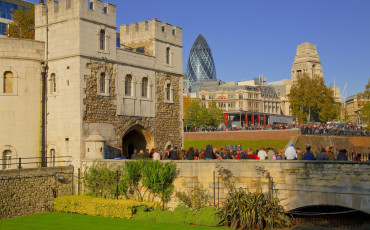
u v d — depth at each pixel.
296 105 110.19
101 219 28.59
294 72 177.75
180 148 44.31
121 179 31.73
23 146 35.09
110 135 36.47
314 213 27.88
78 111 34.00
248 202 26.14
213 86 193.75
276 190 27.67
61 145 34.97
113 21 37.44
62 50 35.28
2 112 34.72
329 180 26.23
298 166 27.12
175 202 30.23
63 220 28.14
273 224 26.02
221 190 29.03
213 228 25.81
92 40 35.41
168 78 43.38
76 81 34.25
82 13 34.59
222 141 68.12
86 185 33.09
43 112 36.03
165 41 43.09
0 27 67.81
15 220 27.95
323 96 108.06
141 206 29.50
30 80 35.66
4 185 28.56
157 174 30.09
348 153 53.66
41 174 31.28
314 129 67.44
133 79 39.06
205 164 29.55
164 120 42.53
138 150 41.59
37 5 36.91
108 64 36.72
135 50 43.28
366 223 27.03
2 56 34.84
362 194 25.25
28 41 35.69
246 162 28.48
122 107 37.72
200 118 97.62
